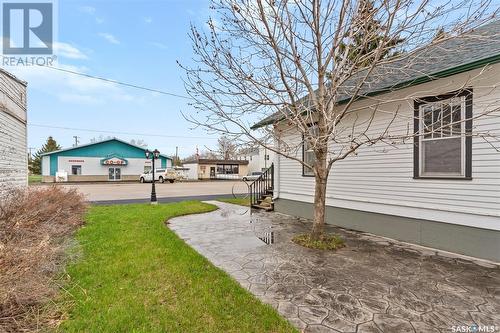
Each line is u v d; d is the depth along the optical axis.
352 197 6.66
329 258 4.44
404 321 2.59
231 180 38.25
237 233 6.29
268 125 5.68
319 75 4.77
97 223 7.16
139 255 4.49
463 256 4.52
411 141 5.32
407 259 4.38
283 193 9.20
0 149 7.48
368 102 6.13
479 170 4.45
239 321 2.60
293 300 3.03
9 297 2.49
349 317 2.67
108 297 3.05
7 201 5.02
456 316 2.67
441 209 4.93
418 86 5.23
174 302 2.97
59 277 3.50
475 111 4.49
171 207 10.44
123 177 33.06
